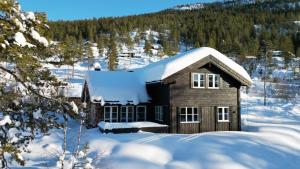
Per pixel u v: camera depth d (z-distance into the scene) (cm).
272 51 10875
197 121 2695
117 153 1828
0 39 663
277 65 10306
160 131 2555
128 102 2786
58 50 830
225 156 1756
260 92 7169
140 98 2867
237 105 2834
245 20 17738
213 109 2758
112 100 2745
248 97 6494
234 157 1758
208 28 15988
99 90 2811
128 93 2856
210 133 2312
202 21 18012
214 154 1772
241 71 2788
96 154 1844
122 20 17562
